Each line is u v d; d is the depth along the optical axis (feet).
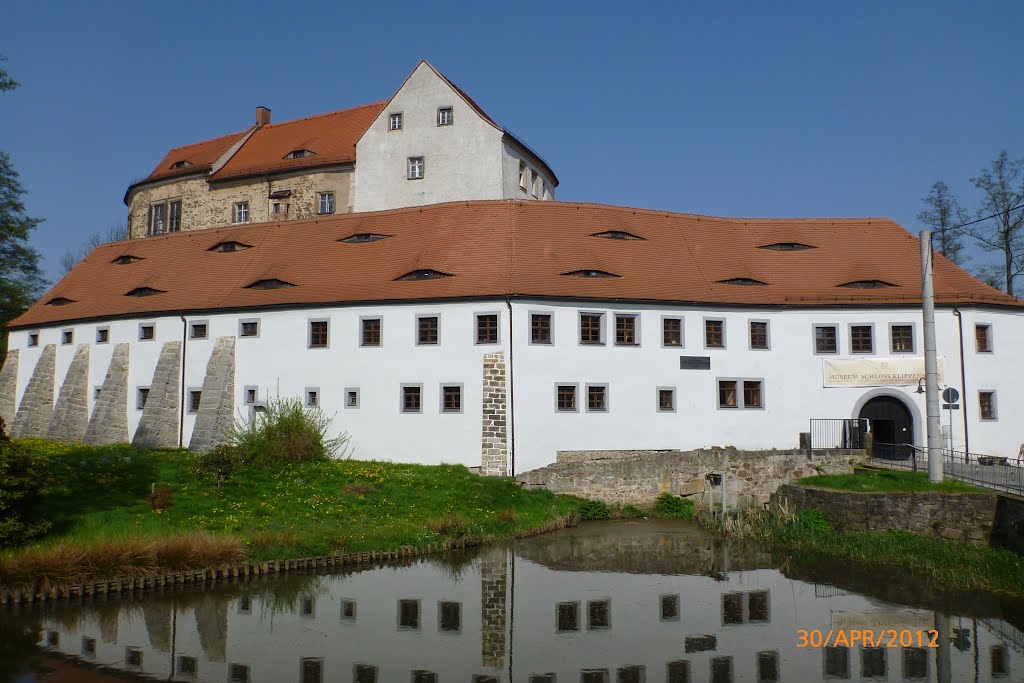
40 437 139.03
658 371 112.47
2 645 50.19
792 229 136.56
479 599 61.87
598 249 122.01
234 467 96.32
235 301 123.75
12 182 167.73
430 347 110.83
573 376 109.50
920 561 72.49
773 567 73.87
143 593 62.03
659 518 101.65
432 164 151.64
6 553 60.54
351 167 157.07
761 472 105.40
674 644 51.67
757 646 51.49
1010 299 118.52
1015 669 47.42
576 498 103.45
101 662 47.50
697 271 123.03
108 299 140.67
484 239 121.70
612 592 64.28
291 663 47.65
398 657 48.85
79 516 75.15
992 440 115.24
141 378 129.80
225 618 56.29
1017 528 75.10
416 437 110.11
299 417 109.50
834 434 116.16
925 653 50.21
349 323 115.14
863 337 117.80
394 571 70.64
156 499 80.23
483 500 94.17
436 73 153.48
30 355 148.15
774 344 117.19
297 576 68.08
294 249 134.51
